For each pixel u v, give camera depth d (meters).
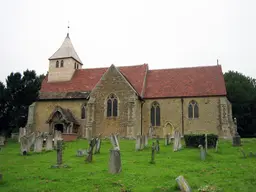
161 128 34.38
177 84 36.53
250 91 54.56
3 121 43.72
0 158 18.16
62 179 10.91
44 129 37.78
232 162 14.99
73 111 37.22
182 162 15.02
